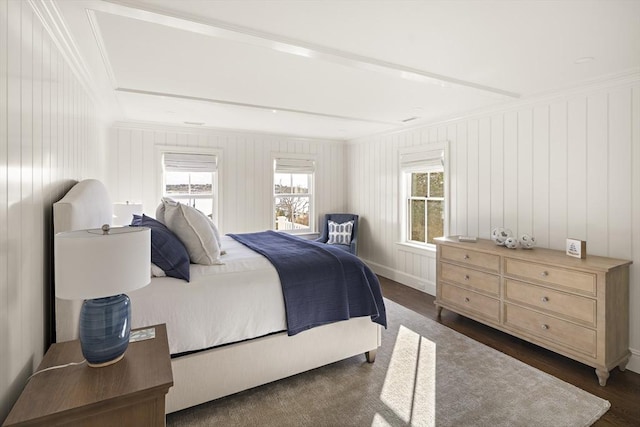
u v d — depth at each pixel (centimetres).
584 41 210
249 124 465
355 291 255
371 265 561
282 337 227
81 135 253
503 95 316
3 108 119
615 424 197
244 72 268
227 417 201
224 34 197
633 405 215
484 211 377
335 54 226
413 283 477
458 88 296
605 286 237
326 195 602
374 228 553
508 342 304
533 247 314
